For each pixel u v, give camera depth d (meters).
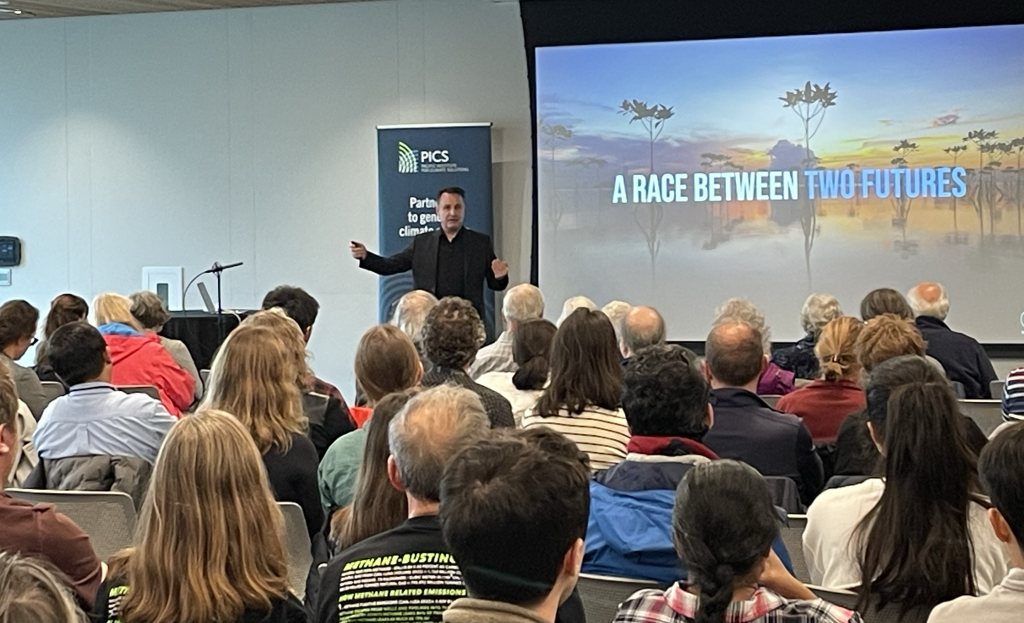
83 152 9.64
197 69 9.41
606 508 2.33
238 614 1.90
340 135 9.20
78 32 9.59
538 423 3.46
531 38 8.59
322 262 9.27
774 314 8.45
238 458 1.95
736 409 3.49
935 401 2.23
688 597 1.74
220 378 3.28
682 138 8.48
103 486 3.67
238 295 9.42
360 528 2.37
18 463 4.29
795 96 8.32
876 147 8.24
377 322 9.19
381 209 8.77
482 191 8.66
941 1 8.06
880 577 2.19
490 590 1.45
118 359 5.12
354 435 3.34
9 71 9.72
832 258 8.34
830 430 4.04
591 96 8.55
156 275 9.55
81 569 2.48
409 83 9.08
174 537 1.90
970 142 8.12
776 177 8.38
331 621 2.02
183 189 9.49
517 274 8.96
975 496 2.28
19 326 5.11
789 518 2.64
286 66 9.26
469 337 4.05
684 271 8.54
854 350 4.04
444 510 1.48
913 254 8.23
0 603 1.11
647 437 2.55
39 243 9.74
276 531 1.98
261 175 9.34
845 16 8.20
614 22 8.47
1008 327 8.12
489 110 8.98
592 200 8.62
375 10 9.10
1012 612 1.72
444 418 2.10
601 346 3.46
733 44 8.36
